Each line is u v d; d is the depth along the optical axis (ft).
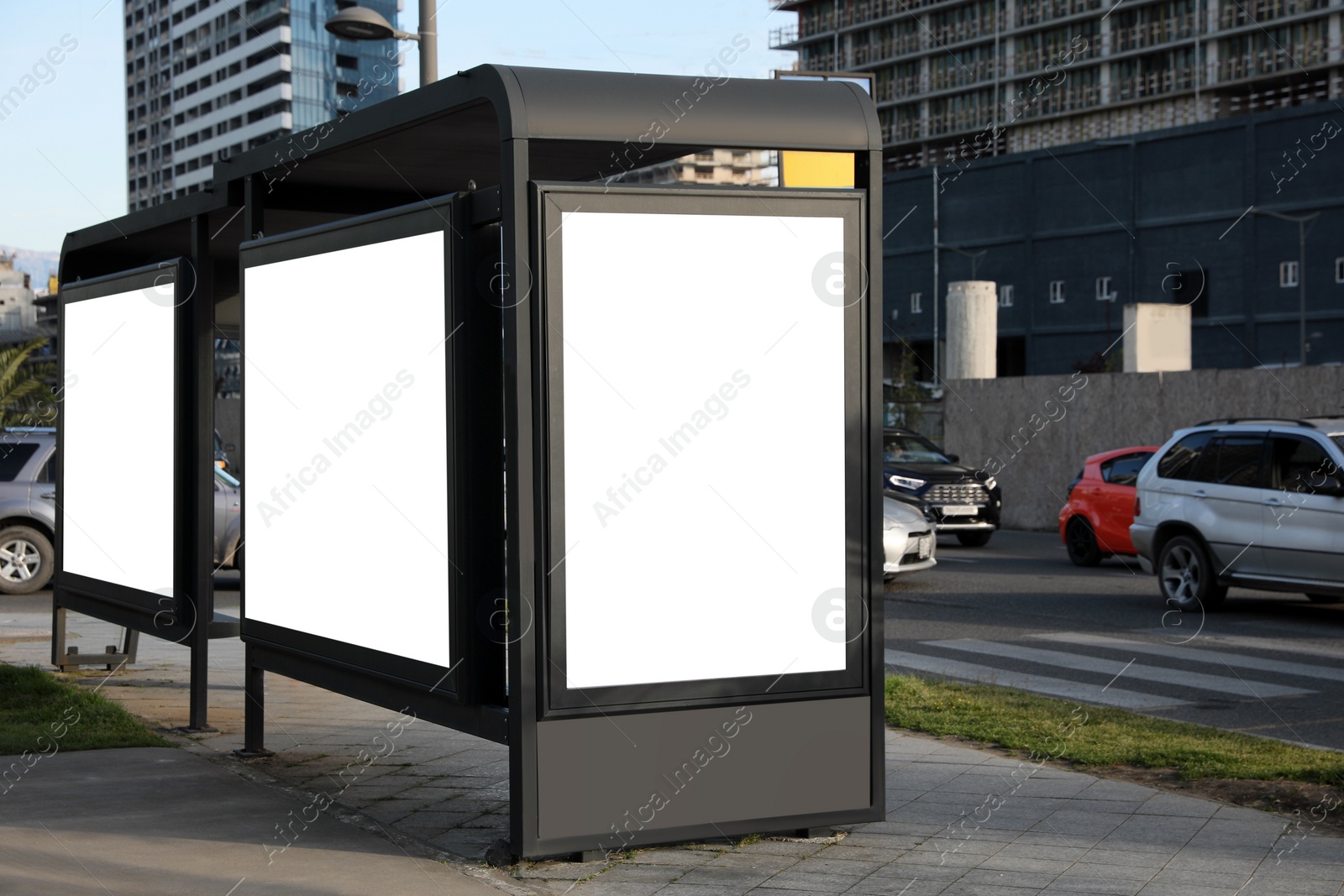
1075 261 250.78
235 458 88.12
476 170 21.91
